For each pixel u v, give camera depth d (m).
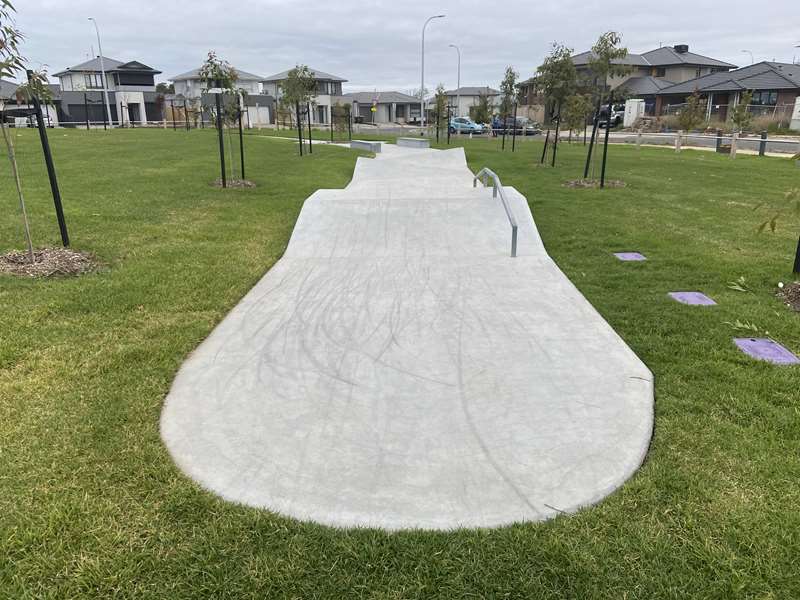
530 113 58.94
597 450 3.25
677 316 5.39
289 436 3.40
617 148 27.55
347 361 4.40
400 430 3.46
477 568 2.43
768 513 2.74
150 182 13.44
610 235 8.82
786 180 15.79
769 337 4.90
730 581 2.36
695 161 21.23
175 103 60.22
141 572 2.42
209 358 4.45
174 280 6.27
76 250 7.15
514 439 3.37
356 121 65.38
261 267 6.94
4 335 4.65
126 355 4.41
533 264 7.09
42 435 3.35
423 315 5.38
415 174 16.41
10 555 2.49
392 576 2.39
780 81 46.84
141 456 3.17
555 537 2.59
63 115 59.03
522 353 4.54
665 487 2.93
